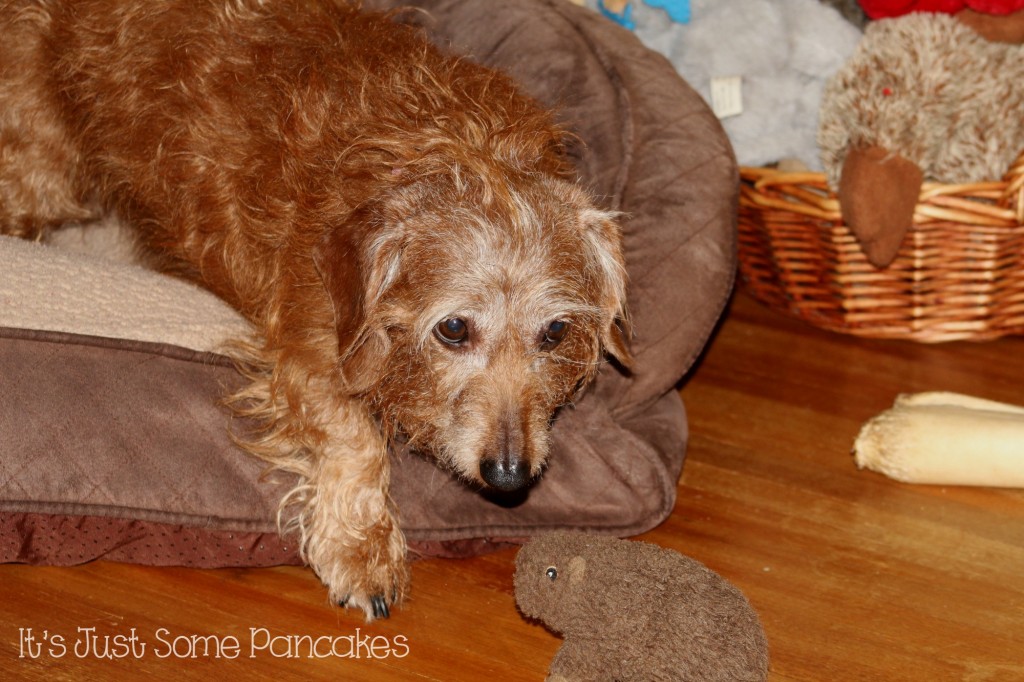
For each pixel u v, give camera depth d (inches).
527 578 34.0
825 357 48.3
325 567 36.7
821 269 48.6
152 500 36.4
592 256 36.5
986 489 41.7
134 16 40.1
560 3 44.1
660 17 48.5
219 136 37.7
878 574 38.4
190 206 38.9
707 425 44.3
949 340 49.3
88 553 36.6
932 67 44.5
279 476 37.4
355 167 35.0
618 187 40.1
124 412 36.5
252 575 37.6
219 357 37.8
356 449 37.0
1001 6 44.6
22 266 38.9
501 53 42.2
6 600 35.9
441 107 36.2
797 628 36.5
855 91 45.3
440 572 38.1
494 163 35.1
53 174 43.9
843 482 41.9
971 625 36.8
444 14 43.5
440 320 34.9
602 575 33.3
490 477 35.1
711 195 40.8
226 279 39.0
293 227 35.8
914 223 46.3
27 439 35.8
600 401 39.6
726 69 47.5
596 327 37.2
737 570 38.3
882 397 45.9
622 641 32.7
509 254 34.7
